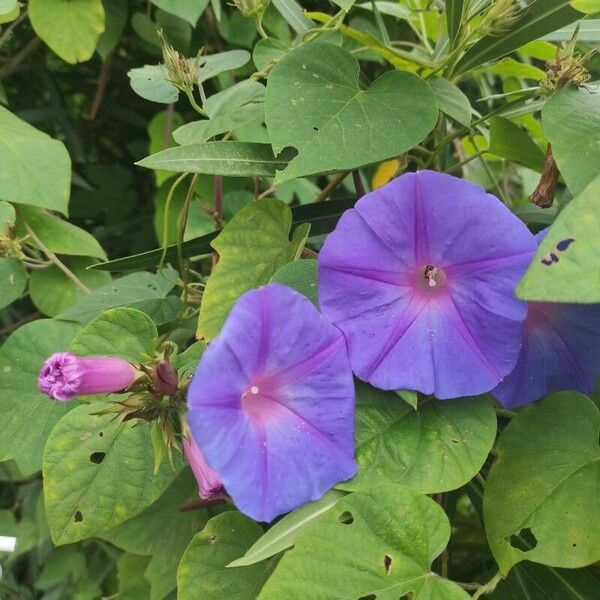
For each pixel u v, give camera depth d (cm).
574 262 19
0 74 50
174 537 33
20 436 31
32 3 41
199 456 24
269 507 22
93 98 55
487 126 40
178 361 28
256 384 23
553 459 25
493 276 24
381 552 23
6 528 50
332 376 24
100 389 24
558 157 25
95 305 34
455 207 24
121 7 46
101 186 55
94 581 50
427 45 39
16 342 32
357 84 28
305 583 22
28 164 34
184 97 53
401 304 25
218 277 29
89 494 28
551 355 26
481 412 25
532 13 29
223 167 29
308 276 27
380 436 25
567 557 23
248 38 47
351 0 30
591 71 52
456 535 40
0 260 38
